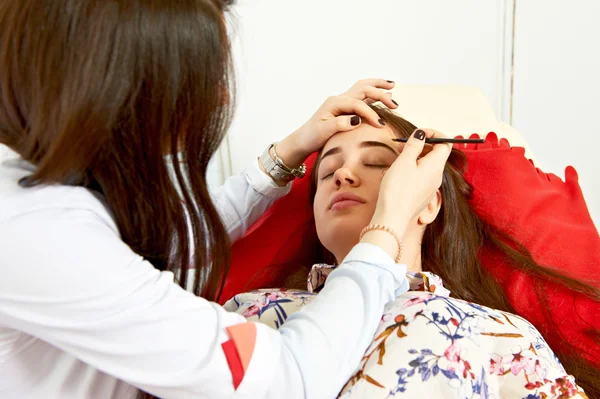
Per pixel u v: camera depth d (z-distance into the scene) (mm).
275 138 2055
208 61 639
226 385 618
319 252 1274
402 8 1961
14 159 688
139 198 666
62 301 587
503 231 1174
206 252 757
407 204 783
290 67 1993
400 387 737
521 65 2035
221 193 1174
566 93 2049
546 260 1138
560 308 1082
